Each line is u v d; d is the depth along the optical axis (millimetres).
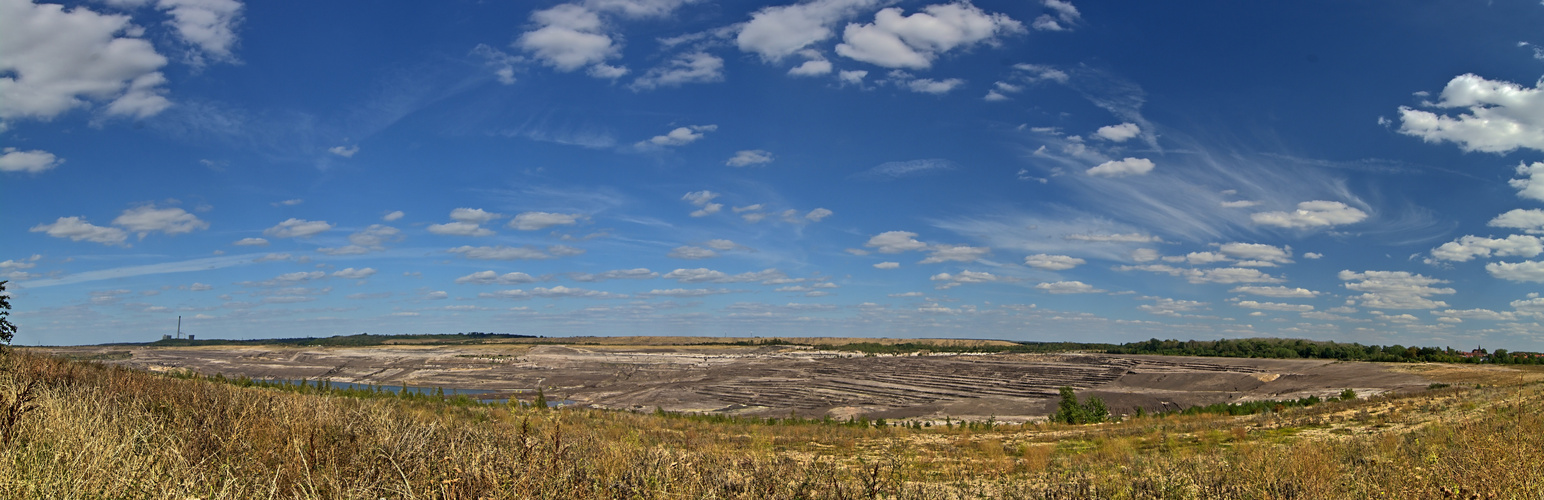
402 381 106062
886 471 15977
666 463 9734
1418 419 25656
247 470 7598
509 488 7512
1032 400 74312
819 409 72188
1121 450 22281
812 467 11930
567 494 7766
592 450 11023
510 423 18641
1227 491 10891
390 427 10617
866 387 90438
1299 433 26016
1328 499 9859
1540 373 60375
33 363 15383
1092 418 47875
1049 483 13953
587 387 99062
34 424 7926
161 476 6793
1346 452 16344
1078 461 20219
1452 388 39062
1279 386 76438
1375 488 9773
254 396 12430
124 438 7977
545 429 14664
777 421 47000
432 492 7238
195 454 7887
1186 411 51406
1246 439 24891
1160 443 25781
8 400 8750
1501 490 8672
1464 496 8359
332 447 8578
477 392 93562
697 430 29281
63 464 6777
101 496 6320
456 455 8219
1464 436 13953
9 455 6672
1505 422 16438
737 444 23922
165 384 14672
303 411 10422
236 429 9094
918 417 64125
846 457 21469
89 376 14430
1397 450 15109
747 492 9328
